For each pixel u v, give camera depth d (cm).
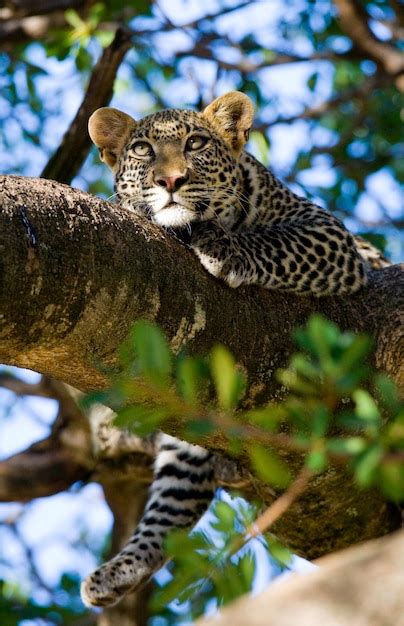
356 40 1447
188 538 529
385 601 253
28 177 628
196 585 547
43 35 1345
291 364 739
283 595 256
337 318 817
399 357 821
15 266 578
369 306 850
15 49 1524
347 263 901
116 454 1187
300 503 838
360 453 450
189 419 500
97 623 1356
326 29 1597
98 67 1077
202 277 713
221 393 475
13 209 589
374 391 762
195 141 1041
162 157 1020
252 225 1053
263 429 546
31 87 1488
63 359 645
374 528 896
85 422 1201
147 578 1030
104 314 632
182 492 1077
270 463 492
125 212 671
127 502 1277
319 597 254
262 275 866
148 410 485
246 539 531
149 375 466
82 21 1272
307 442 469
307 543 895
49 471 1236
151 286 657
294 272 880
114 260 633
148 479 1222
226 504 542
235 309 729
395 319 833
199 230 844
